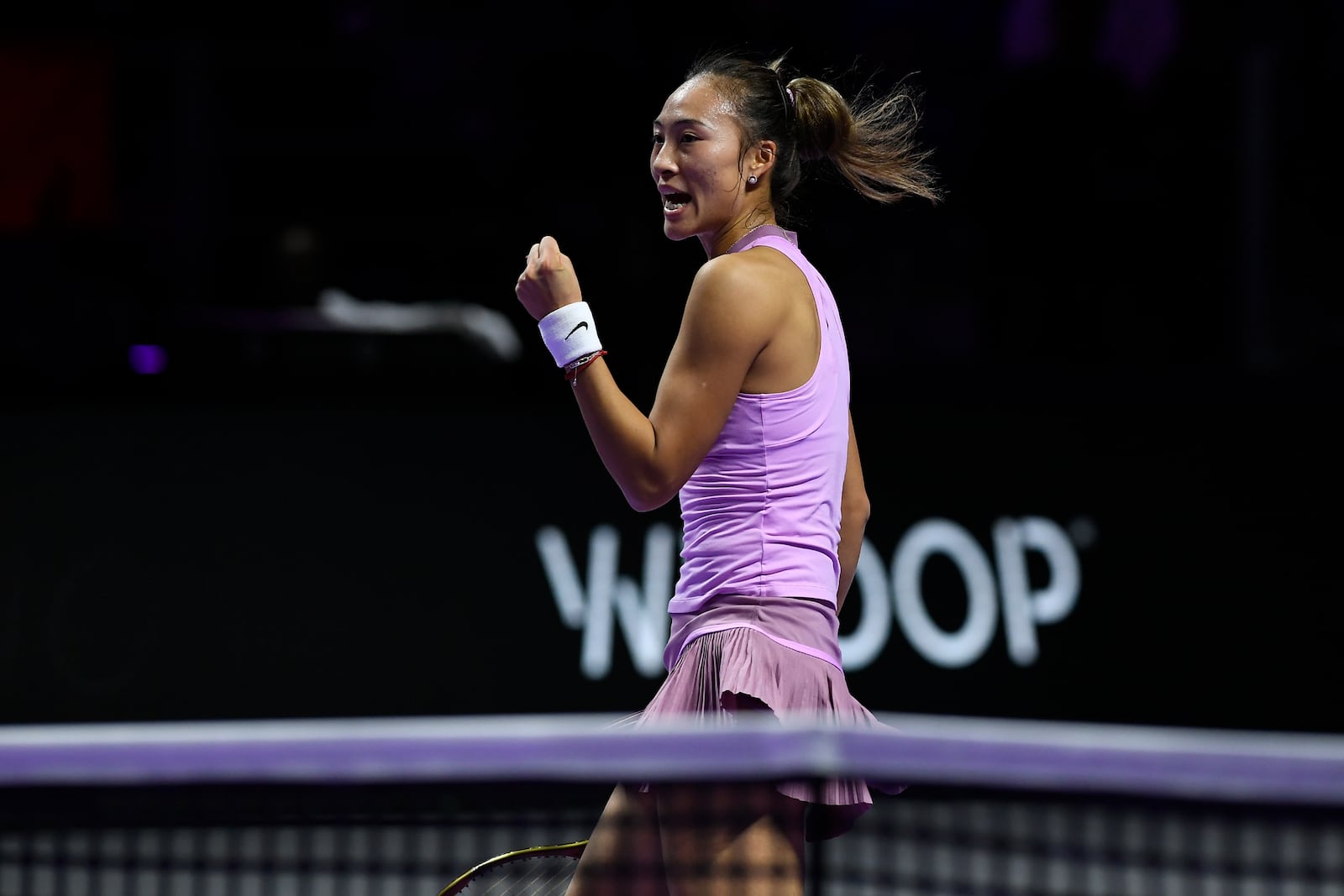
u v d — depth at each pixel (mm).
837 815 8984
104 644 21906
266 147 32906
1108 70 31000
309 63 32438
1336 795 6809
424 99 32781
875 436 22547
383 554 22234
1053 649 22484
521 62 32438
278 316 28297
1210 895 8648
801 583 9070
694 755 7191
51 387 26094
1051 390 23344
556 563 22328
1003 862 9289
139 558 22062
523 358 28766
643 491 9016
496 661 22172
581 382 8992
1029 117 31172
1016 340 31469
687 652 9078
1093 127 31156
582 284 31875
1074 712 22391
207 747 7176
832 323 9609
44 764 7156
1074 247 31344
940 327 31359
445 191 32969
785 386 9172
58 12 29719
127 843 8250
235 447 22266
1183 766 6934
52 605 21891
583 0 32219
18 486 21984
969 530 22531
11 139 29766
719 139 9727
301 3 30781
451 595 22219
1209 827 9078
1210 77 30984
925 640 22328
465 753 7195
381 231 32812
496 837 10320
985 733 7195
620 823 8844
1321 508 22781
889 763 7145
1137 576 22625
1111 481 22734
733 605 9023
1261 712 22625
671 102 9906
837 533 9562
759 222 9938
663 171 9836
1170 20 30391
